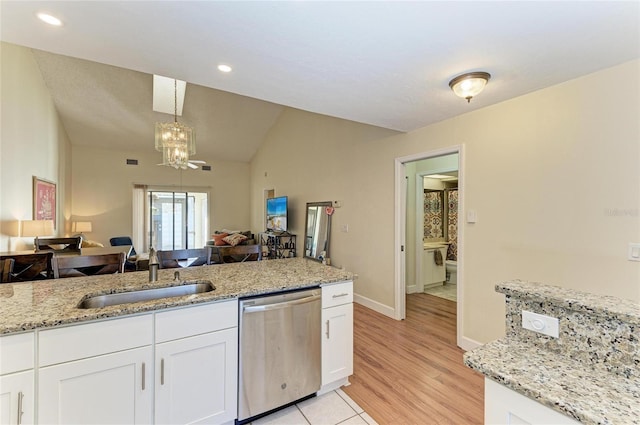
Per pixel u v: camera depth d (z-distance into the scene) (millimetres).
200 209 8859
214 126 7352
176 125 4637
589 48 1727
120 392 1509
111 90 5805
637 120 1878
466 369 2568
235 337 1834
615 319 871
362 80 2158
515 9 1372
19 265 2846
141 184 7906
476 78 2023
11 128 3945
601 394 795
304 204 5977
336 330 2238
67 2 1346
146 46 1737
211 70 2027
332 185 5039
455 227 5797
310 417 1977
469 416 1989
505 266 2592
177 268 2537
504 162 2590
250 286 1966
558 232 2256
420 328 3455
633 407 745
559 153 2240
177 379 1654
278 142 7266
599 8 1358
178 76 2127
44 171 5223
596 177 2057
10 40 1674
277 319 1959
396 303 3738
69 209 7113
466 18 1443
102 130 6941
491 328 2709
